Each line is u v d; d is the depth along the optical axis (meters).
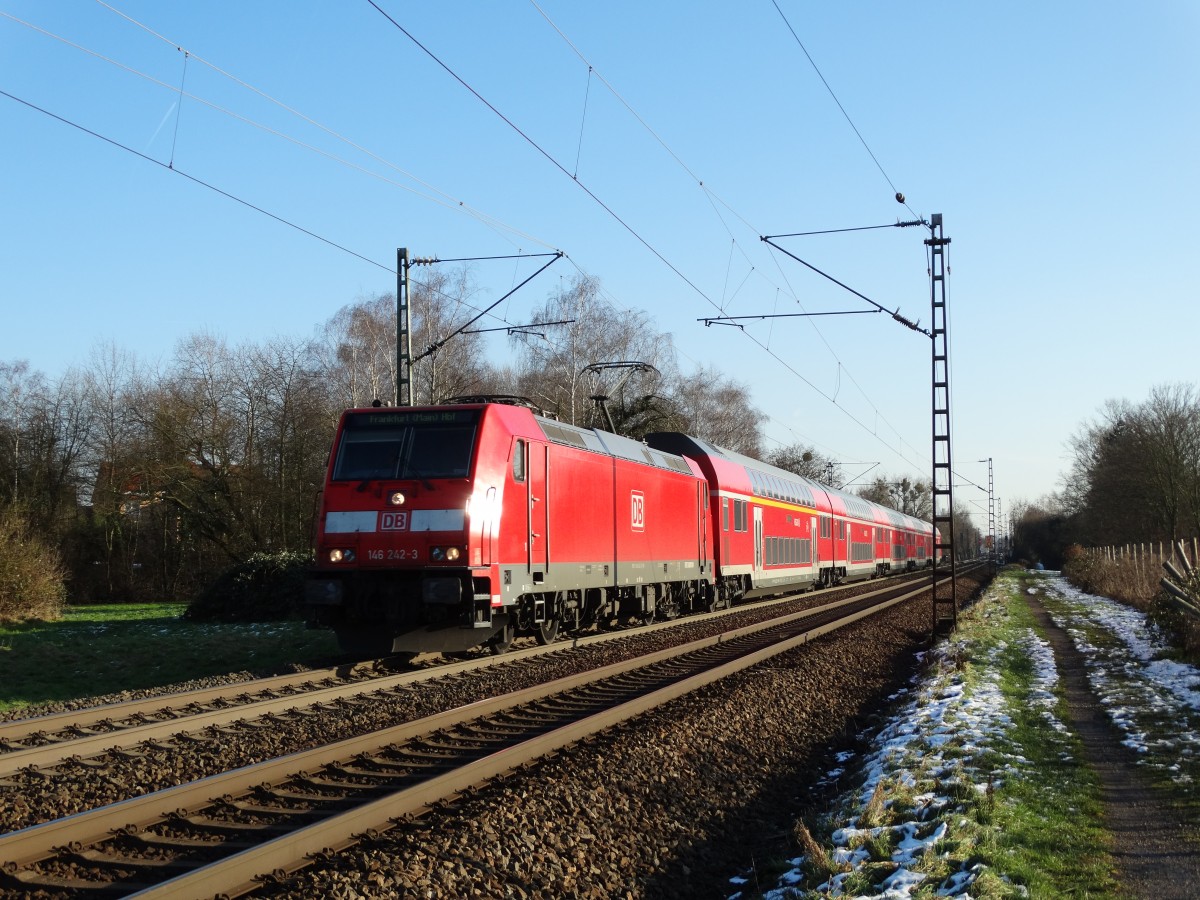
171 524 53.28
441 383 45.72
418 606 15.13
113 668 17.86
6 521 31.61
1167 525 54.75
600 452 20.00
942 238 22.95
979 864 6.64
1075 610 32.84
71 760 9.18
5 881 5.85
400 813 7.28
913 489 118.62
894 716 13.42
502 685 13.88
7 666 17.91
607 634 20.95
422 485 15.29
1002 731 11.31
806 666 16.72
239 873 5.81
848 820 8.05
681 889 7.06
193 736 10.34
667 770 9.44
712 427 60.97
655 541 22.89
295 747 10.07
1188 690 14.28
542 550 17.19
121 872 6.20
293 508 48.19
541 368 49.41
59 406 53.53
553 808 7.70
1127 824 7.88
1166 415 55.22
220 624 27.45
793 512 37.19
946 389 23.22
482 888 6.23
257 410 49.12
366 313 46.47
